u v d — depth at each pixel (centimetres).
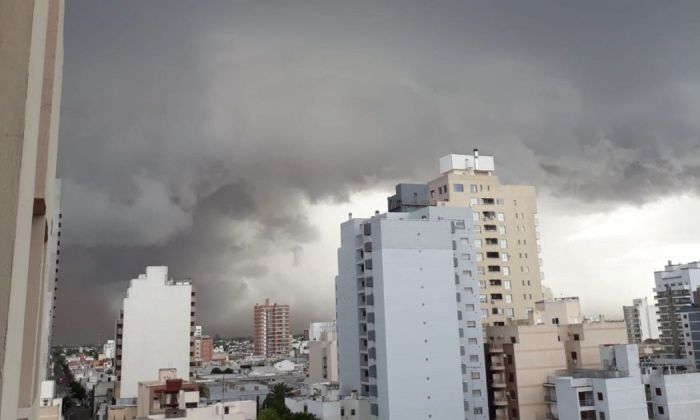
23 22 383
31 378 625
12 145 365
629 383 6631
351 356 8194
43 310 752
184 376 11450
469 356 7894
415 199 8825
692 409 6688
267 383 15400
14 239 352
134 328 11369
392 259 7212
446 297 7300
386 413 6869
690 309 13400
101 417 9256
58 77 886
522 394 8000
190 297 11812
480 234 11069
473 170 11625
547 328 8331
